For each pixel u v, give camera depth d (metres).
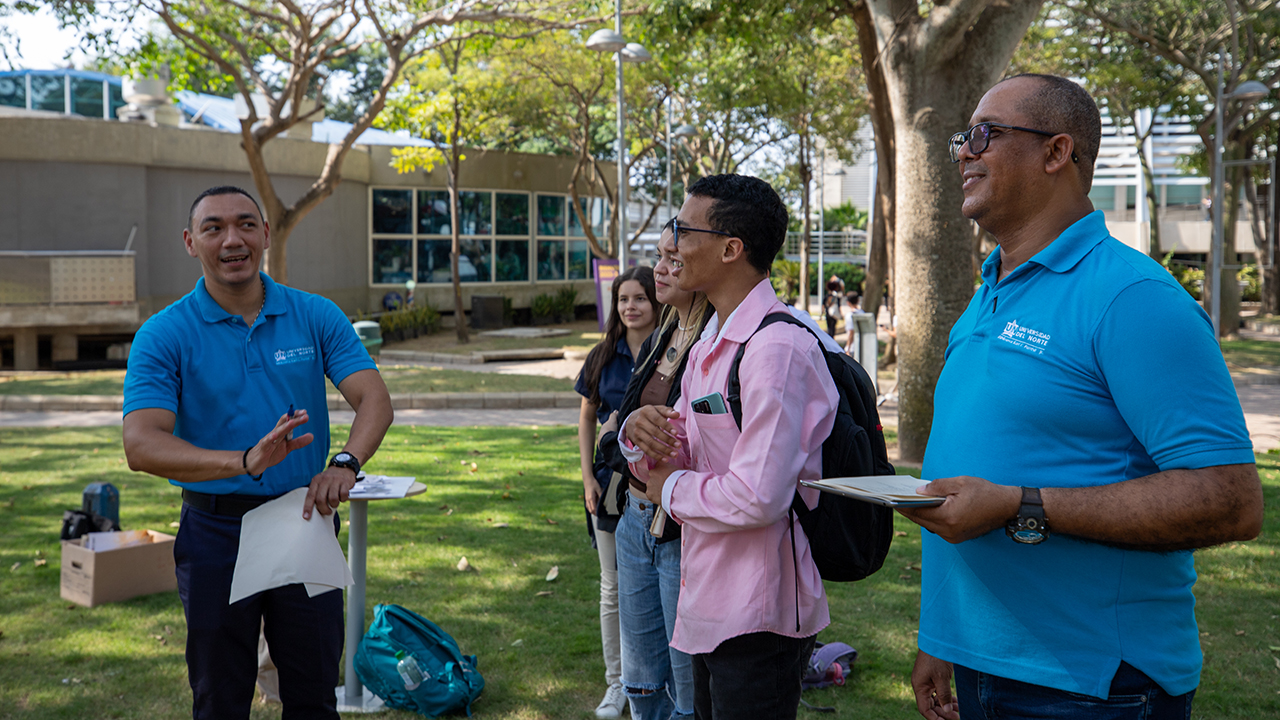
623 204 17.11
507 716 3.70
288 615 2.77
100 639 4.48
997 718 1.78
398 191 28.05
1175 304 1.56
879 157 14.78
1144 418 1.55
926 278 8.20
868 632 4.52
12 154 20.19
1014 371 1.73
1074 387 1.65
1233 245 25.08
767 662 2.07
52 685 3.98
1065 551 1.67
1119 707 1.63
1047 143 1.76
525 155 29.97
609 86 25.03
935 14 7.71
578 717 3.69
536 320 30.58
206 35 16.61
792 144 32.16
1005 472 1.71
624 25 18.11
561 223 31.84
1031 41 21.41
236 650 2.77
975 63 7.88
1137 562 1.65
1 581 5.37
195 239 2.76
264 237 2.85
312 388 2.91
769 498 1.89
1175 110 25.14
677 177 37.19
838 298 26.95
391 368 18.02
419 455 9.32
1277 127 28.22
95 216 20.94
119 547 5.05
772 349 1.99
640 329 3.62
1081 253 1.70
